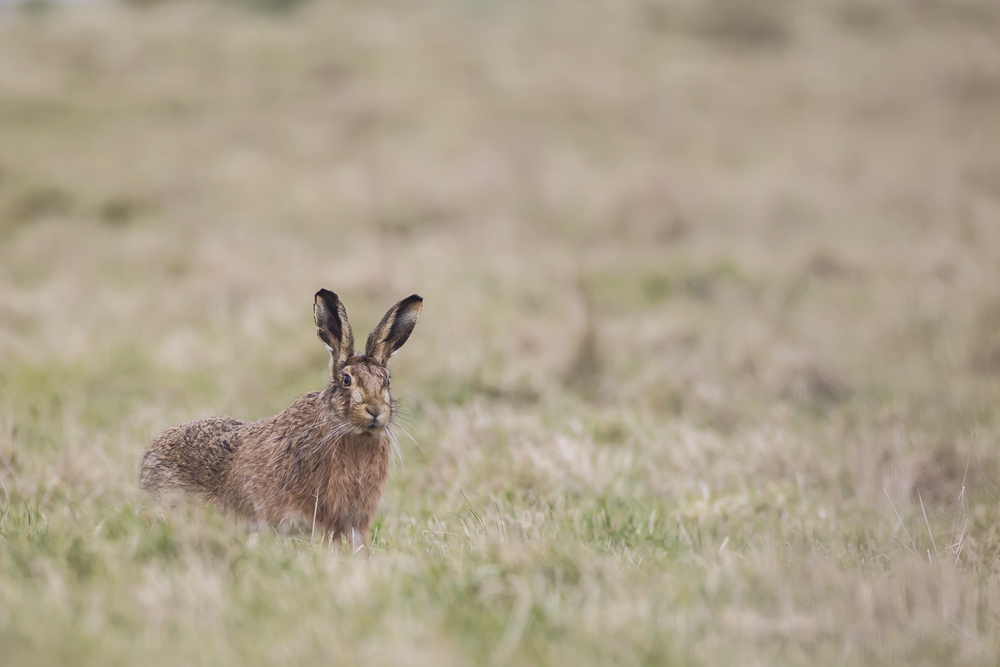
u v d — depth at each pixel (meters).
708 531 18.31
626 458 23.38
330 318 17.33
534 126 69.38
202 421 19.41
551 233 51.25
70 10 96.69
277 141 66.19
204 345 33.53
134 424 25.28
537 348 32.97
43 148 61.91
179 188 56.16
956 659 12.72
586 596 13.76
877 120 72.38
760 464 23.80
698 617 13.04
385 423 16.52
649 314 38.19
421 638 12.09
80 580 13.91
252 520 17.59
